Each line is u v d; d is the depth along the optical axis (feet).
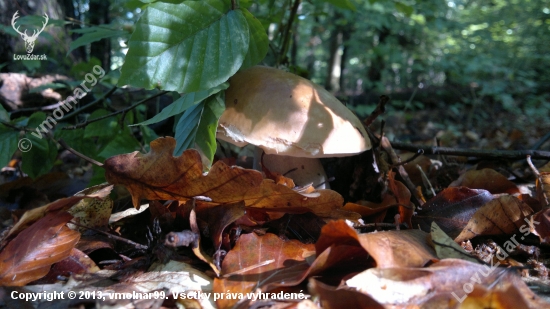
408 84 5.61
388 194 0.91
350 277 0.54
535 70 5.59
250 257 0.59
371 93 4.39
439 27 4.59
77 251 0.63
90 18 3.78
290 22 1.31
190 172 0.62
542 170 1.13
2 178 1.41
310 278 0.51
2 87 1.70
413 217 0.82
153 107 1.79
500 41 5.64
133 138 1.11
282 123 0.77
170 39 0.69
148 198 0.71
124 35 1.10
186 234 0.59
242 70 0.88
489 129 3.79
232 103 0.82
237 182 0.62
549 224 0.71
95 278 0.59
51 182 1.18
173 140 0.59
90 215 0.72
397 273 0.51
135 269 0.62
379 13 4.43
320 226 0.74
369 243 0.54
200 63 0.70
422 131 3.55
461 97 4.49
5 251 0.57
